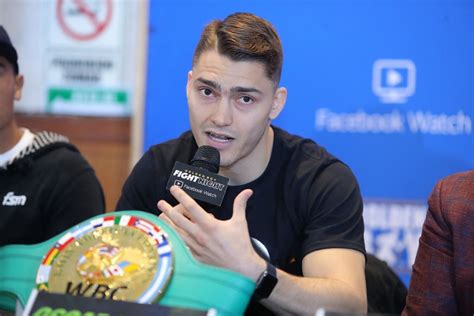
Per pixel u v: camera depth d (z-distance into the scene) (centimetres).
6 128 192
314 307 129
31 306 104
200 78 140
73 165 196
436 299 142
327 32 280
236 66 137
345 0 279
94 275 110
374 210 281
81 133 306
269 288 121
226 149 143
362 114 279
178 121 288
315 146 167
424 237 147
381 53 278
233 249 120
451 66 275
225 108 139
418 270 146
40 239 193
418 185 279
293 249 158
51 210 191
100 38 302
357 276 141
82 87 304
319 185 156
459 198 143
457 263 140
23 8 304
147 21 289
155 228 115
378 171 280
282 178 160
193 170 134
